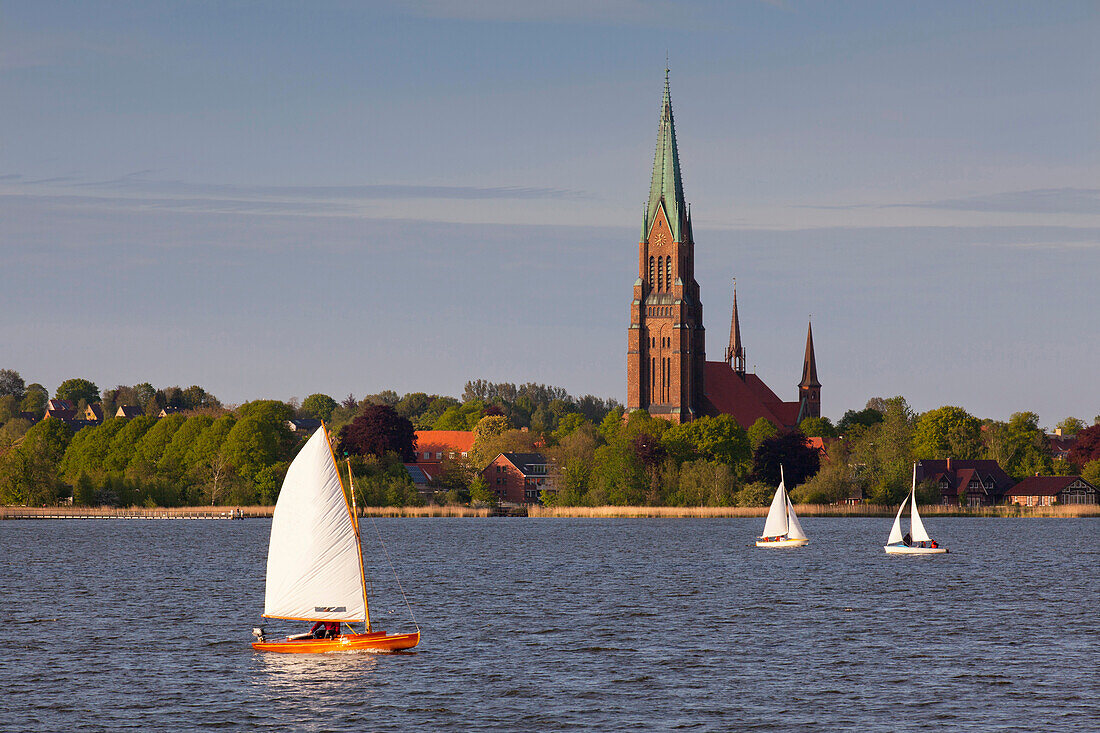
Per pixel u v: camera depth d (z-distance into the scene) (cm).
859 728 10819
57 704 11631
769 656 14075
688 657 14000
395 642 14012
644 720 11088
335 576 13250
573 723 10994
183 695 11962
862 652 14350
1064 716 11175
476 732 10750
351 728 10881
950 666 13462
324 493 13088
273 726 10938
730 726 10894
